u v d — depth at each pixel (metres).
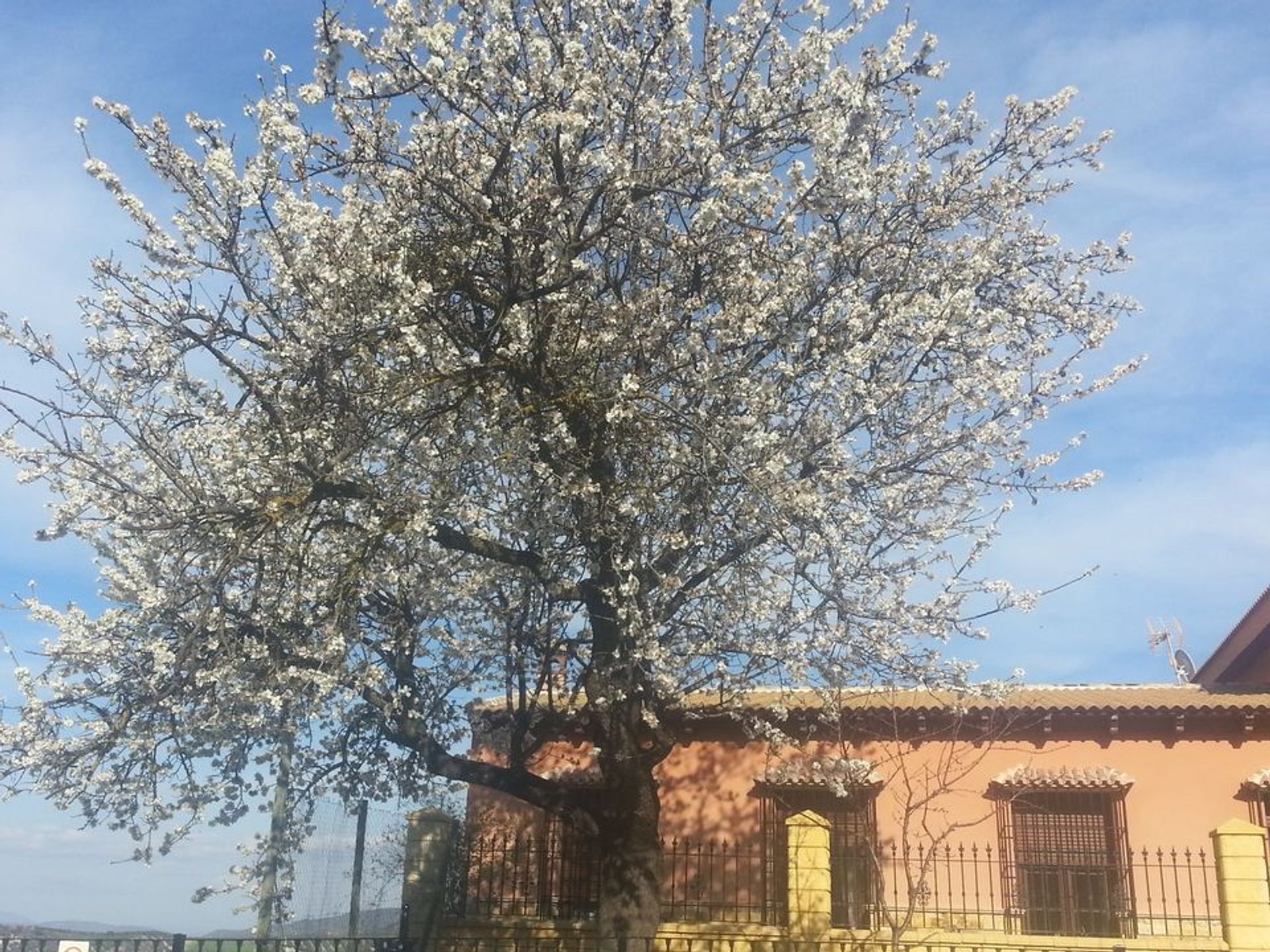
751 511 10.40
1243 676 20.17
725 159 11.13
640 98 11.21
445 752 13.13
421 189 10.83
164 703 10.72
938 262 12.38
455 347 10.73
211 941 9.20
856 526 11.14
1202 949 13.28
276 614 11.13
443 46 10.15
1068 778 15.11
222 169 10.04
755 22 11.59
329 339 10.08
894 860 13.14
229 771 12.49
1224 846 13.45
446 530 11.32
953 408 12.03
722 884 15.52
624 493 11.00
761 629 11.36
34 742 10.73
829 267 11.95
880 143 12.55
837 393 11.11
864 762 14.18
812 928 13.40
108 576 11.77
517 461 11.05
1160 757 15.45
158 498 10.95
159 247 10.33
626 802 12.23
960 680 11.87
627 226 11.05
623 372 11.41
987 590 11.86
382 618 12.48
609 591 10.79
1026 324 12.79
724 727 16.25
